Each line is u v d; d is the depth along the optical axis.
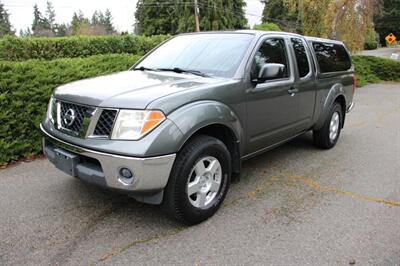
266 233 3.35
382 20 66.38
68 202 3.88
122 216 3.61
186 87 3.41
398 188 4.47
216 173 3.60
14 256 2.94
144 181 2.97
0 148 4.92
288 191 4.30
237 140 3.80
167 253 3.02
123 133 3.00
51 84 5.61
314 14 19.14
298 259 2.97
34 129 5.32
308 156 5.66
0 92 5.08
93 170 3.14
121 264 2.87
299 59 4.95
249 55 4.01
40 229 3.34
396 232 3.41
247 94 3.87
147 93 3.20
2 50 10.57
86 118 3.16
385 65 18.78
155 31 47.59
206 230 3.39
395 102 11.65
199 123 3.24
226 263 2.91
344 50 6.48
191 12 43.31
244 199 4.05
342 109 6.36
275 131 4.50
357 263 2.93
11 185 4.29
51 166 4.95
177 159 3.19
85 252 3.01
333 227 3.48
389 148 6.21
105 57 7.42
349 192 4.32
